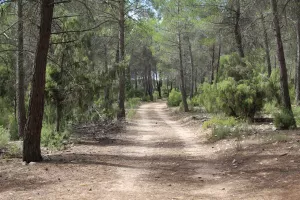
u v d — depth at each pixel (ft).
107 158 34.32
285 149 31.65
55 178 25.32
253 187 22.00
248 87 56.80
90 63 47.80
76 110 48.34
